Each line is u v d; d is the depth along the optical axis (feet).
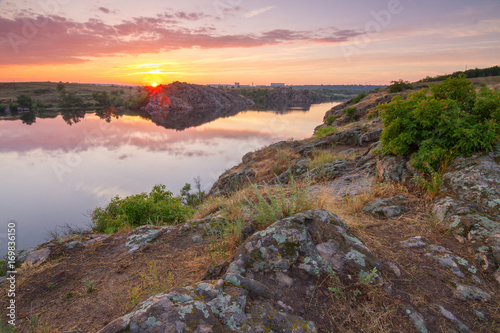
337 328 6.88
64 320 8.70
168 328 5.73
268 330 6.31
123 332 5.75
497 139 16.44
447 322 7.27
